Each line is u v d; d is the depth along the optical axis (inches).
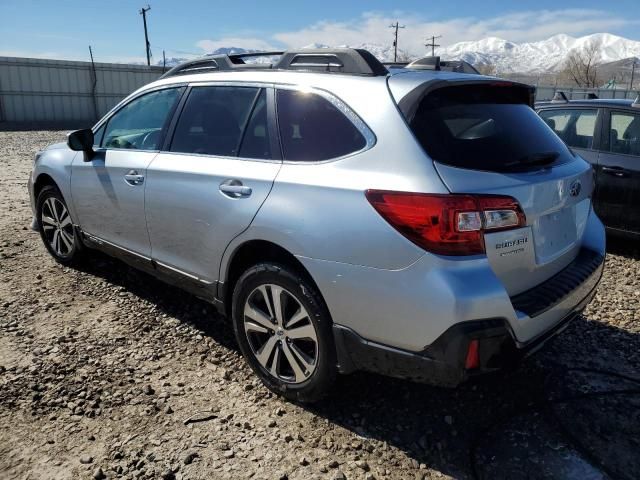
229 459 103.7
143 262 153.6
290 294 112.5
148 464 101.8
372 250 97.3
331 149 108.4
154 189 141.6
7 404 117.5
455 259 92.2
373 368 104.0
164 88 152.6
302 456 104.7
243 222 117.1
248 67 133.9
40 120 1323.8
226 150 128.5
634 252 235.9
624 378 132.6
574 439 110.2
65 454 103.7
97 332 151.4
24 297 173.2
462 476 100.8
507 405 121.8
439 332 92.6
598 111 235.8
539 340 102.8
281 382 119.3
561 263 115.6
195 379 129.8
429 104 103.3
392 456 105.6
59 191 187.9
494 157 101.4
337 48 117.2
